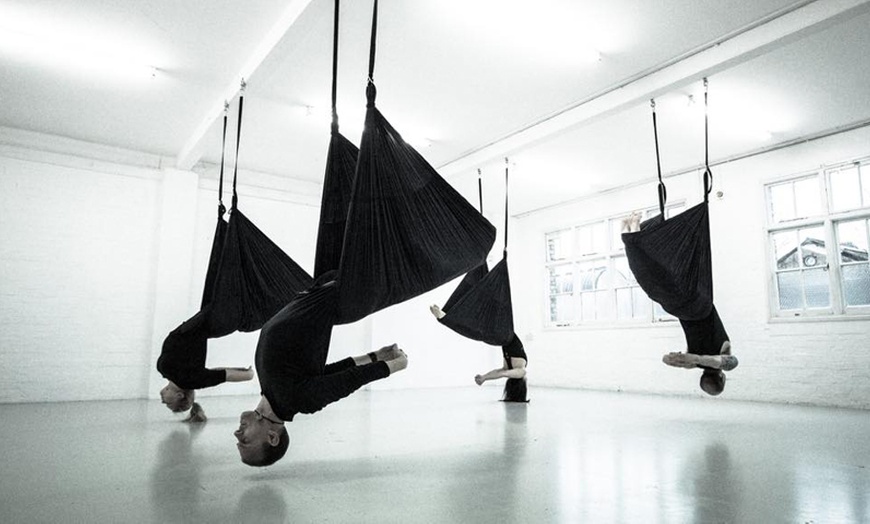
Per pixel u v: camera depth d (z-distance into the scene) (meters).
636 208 8.41
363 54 4.83
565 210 9.55
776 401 6.53
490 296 5.54
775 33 4.24
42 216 6.46
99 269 6.72
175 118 6.20
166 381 6.81
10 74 5.20
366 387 8.59
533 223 10.14
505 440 3.75
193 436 3.88
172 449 3.38
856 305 6.13
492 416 5.15
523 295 10.16
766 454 3.25
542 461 3.03
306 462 3.00
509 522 1.93
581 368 8.91
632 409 5.74
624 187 8.58
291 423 4.64
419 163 2.56
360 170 2.40
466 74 5.19
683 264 4.23
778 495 2.31
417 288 2.44
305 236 8.36
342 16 4.23
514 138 6.60
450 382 9.50
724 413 5.37
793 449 3.41
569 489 2.41
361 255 2.35
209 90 5.54
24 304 6.25
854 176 6.24
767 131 6.40
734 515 2.03
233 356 7.50
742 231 7.10
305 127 6.38
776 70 5.02
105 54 4.88
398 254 2.41
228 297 4.18
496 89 5.48
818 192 6.53
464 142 6.85
